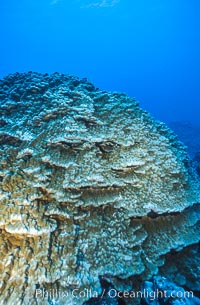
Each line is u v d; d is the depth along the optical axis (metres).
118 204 3.16
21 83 4.79
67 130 3.34
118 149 3.53
